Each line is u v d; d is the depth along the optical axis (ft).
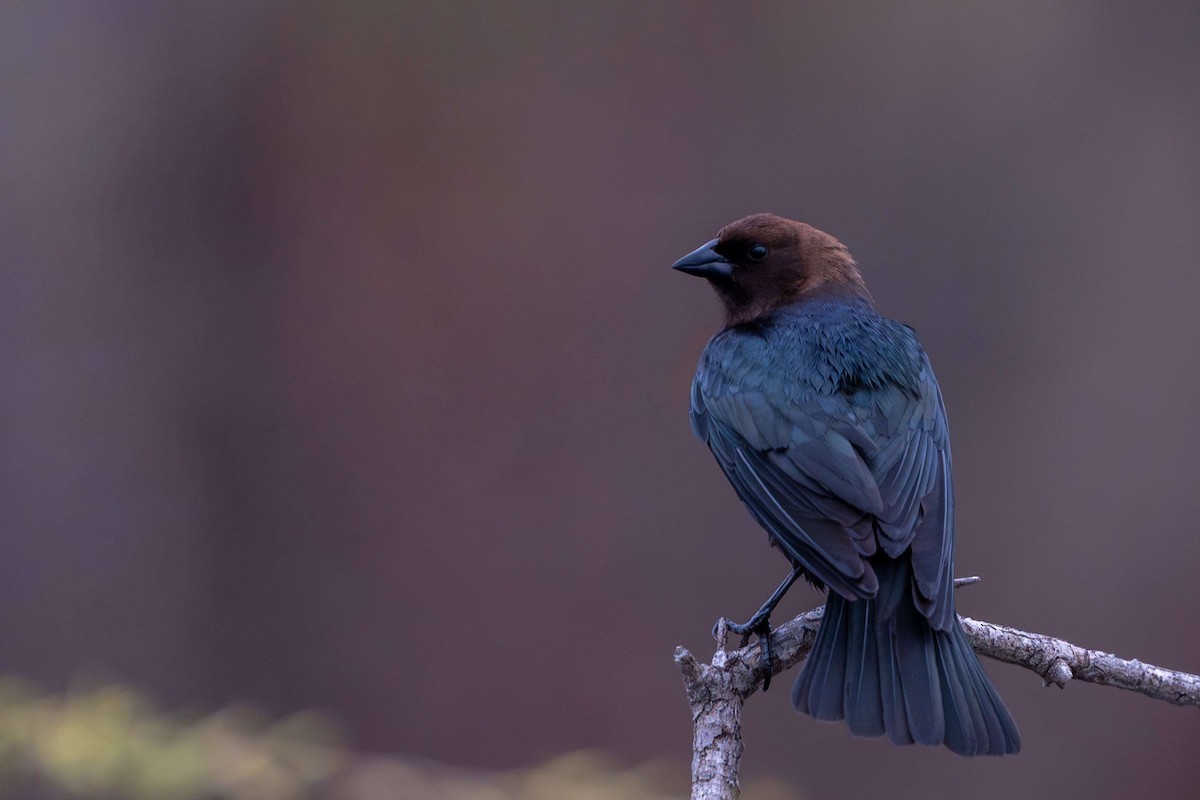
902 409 23.62
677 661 18.97
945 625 19.95
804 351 24.67
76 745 22.24
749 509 23.50
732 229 28.04
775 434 23.49
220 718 23.70
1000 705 19.53
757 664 21.38
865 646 20.27
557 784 23.34
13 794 23.49
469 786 23.72
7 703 22.50
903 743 19.21
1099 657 20.49
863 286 28.27
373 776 23.63
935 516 21.99
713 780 18.51
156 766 22.36
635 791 23.16
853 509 21.77
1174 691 20.26
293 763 23.21
